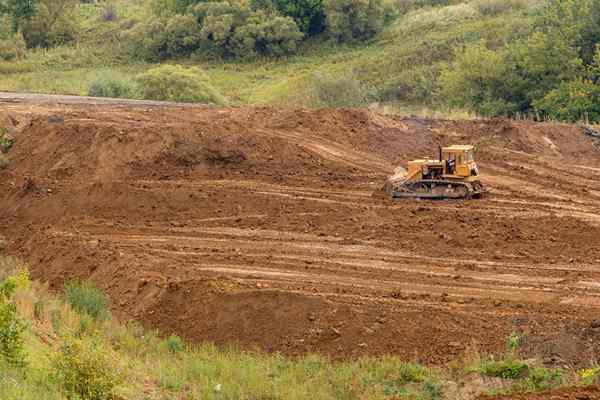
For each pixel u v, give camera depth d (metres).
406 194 72.50
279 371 50.69
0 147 90.25
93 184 79.06
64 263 68.69
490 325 51.56
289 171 79.69
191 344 55.28
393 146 84.31
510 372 46.91
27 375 42.91
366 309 54.09
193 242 69.12
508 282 57.84
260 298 56.16
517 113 109.69
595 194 73.06
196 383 48.75
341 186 76.19
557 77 114.56
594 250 61.88
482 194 72.31
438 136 86.94
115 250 68.00
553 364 48.22
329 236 67.62
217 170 80.81
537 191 73.94
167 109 97.69
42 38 188.50
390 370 49.25
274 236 68.69
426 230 66.50
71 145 86.25
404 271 60.59
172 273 62.69
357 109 89.81
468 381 47.16
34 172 85.31
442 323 52.16
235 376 49.44
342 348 52.47
